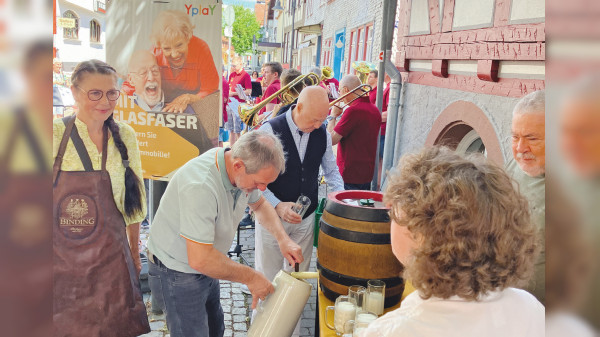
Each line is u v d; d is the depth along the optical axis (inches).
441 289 38.1
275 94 171.8
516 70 109.2
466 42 134.6
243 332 139.7
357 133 180.4
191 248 81.8
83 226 104.3
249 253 194.7
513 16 109.7
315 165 123.6
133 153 109.7
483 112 124.7
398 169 42.9
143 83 132.0
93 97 100.9
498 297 38.9
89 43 518.0
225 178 85.0
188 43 129.3
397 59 205.9
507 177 39.9
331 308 76.4
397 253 43.8
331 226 78.5
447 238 37.1
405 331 38.6
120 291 111.2
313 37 838.5
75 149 101.4
